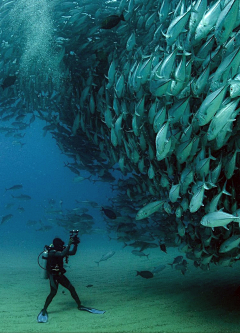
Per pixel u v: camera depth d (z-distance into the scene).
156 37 5.14
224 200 4.48
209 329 4.86
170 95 3.98
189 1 4.16
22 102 9.09
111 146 6.94
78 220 8.70
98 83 7.23
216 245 5.03
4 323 5.28
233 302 6.12
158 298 6.55
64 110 8.51
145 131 5.32
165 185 4.99
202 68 3.73
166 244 6.98
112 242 17.11
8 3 7.13
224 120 3.06
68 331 4.91
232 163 3.80
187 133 3.90
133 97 5.52
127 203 7.56
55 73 7.93
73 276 8.88
